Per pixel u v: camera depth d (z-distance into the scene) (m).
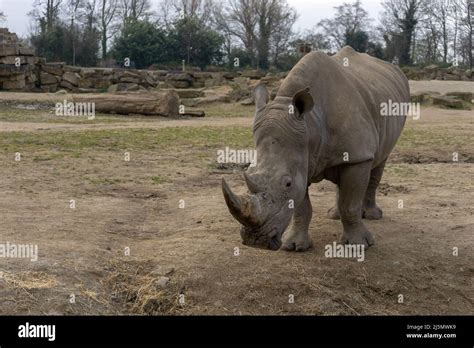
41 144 16.55
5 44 41.38
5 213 8.80
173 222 9.21
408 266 7.60
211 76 49.19
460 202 10.70
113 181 11.98
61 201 9.98
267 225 6.01
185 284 6.70
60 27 62.75
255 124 6.63
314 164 6.99
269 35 62.81
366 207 9.47
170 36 61.34
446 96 33.88
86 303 6.14
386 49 72.06
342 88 7.43
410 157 16.53
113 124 23.59
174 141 18.38
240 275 6.97
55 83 44.69
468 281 7.53
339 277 7.21
